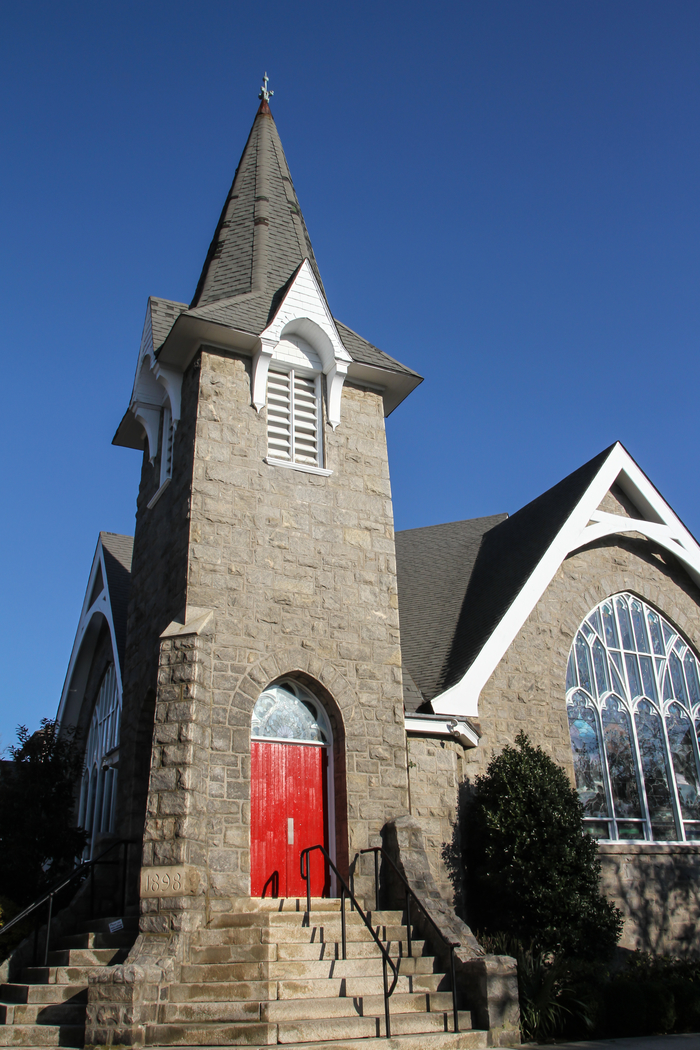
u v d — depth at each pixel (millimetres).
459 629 19141
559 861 14570
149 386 18219
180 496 15477
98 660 24500
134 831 15164
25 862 16938
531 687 17750
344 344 17344
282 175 21469
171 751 12734
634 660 19531
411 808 15180
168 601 15109
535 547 19328
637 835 17859
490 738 16812
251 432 15758
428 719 15781
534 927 14227
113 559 23938
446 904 13094
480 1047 10852
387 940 12469
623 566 20125
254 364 16250
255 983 10648
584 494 19438
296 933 11984
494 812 15023
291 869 13789
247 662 14109
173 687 13203
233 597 14406
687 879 17781
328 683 14719
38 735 19125
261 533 15109
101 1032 9805
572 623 18875
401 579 23188
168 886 11781
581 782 17734
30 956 13758
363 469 16781
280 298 17016
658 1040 12789
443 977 11781
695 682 20125
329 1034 10117
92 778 23250
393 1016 10742
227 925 12023
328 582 15438
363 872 13781
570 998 13102
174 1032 9773
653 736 19047
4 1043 10328
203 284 19172
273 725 14500
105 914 14930
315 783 14508
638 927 16766
